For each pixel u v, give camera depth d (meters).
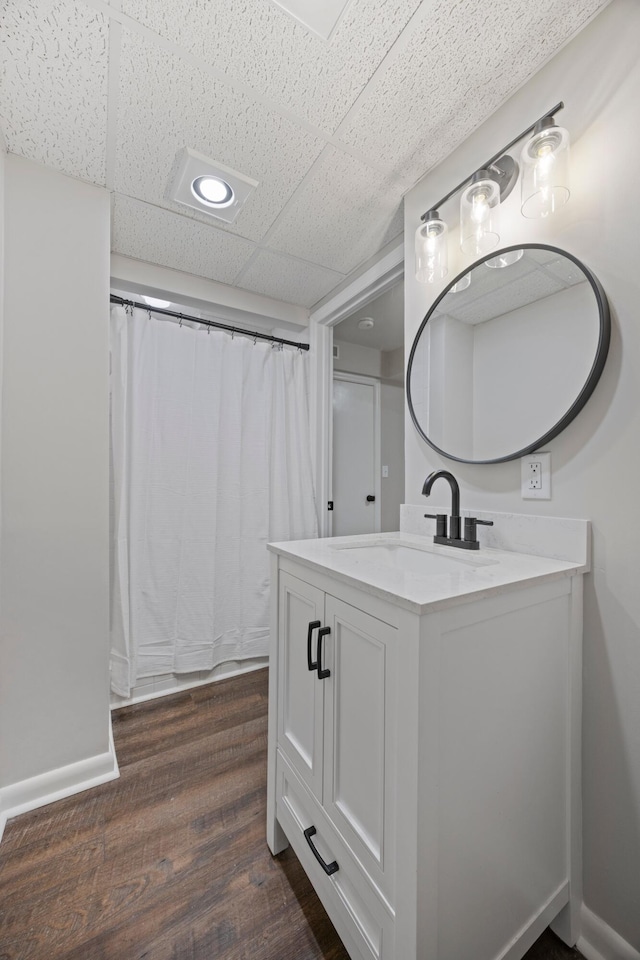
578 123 0.96
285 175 1.43
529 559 0.99
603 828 0.90
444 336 1.33
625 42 0.87
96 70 1.06
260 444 2.36
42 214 1.39
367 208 1.61
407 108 1.16
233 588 2.26
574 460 0.97
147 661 2.01
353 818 0.80
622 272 0.88
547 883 0.87
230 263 2.03
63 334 1.42
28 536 1.35
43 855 1.12
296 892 1.03
